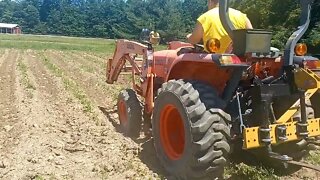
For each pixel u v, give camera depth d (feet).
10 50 72.69
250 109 8.45
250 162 9.73
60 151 10.69
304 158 9.70
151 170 9.43
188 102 8.01
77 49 83.66
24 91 21.36
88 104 17.43
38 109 16.24
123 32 175.22
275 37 35.24
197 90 8.11
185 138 8.08
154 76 11.18
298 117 8.45
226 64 7.64
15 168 9.33
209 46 7.91
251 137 7.75
